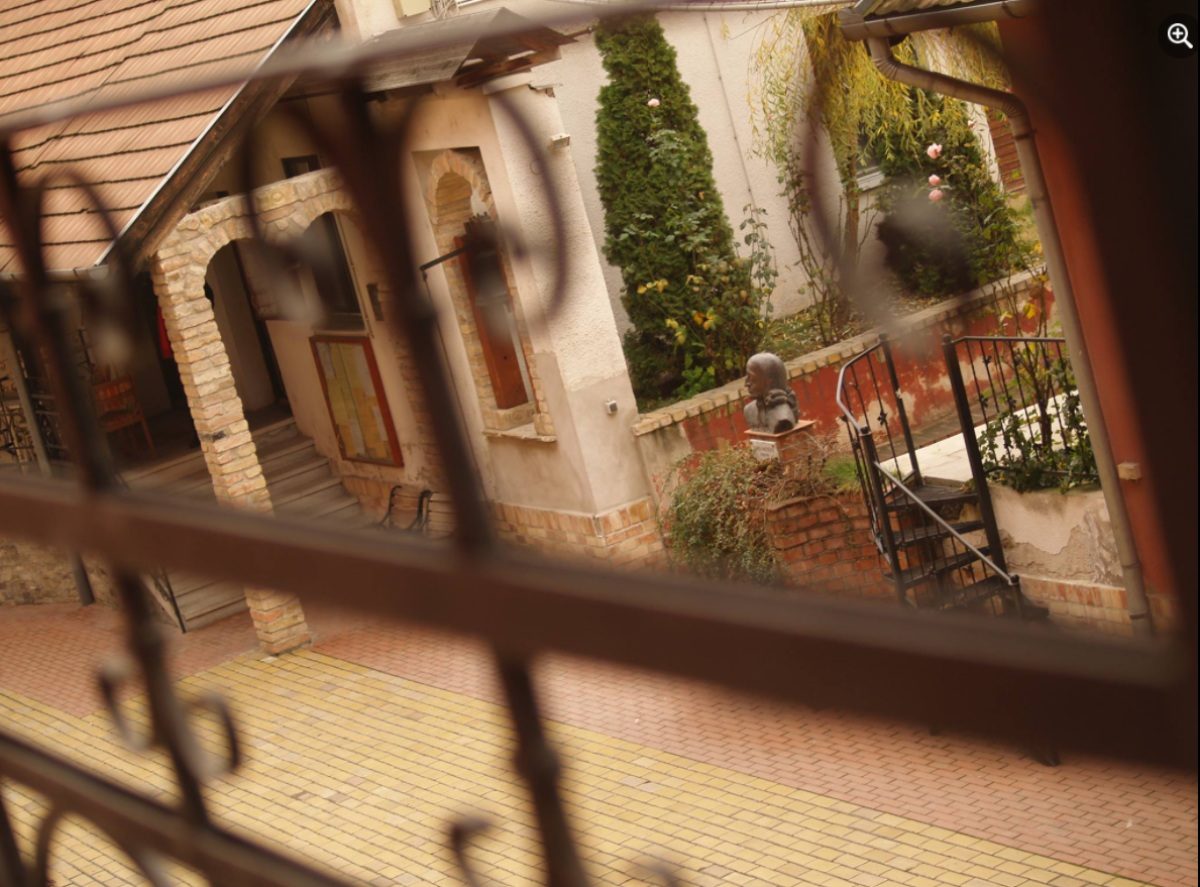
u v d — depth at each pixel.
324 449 18.08
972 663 0.74
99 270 11.74
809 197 1.11
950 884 8.70
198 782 1.65
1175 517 0.63
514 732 1.16
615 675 1.00
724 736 10.63
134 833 1.74
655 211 15.15
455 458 1.14
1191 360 0.60
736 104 15.12
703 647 0.91
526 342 14.97
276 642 14.65
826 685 0.82
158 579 15.88
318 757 12.27
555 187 1.17
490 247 1.28
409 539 1.18
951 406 13.34
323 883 1.44
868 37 6.14
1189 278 0.59
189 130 13.83
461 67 2.56
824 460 12.59
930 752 10.05
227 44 14.55
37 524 1.74
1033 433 10.57
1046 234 6.85
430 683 13.10
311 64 1.16
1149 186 0.59
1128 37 0.58
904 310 1.06
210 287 19.08
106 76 15.87
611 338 14.88
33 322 1.67
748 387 12.85
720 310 15.16
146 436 17.88
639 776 10.50
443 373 1.13
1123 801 8.93
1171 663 0.65
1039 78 0.62
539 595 1.04
